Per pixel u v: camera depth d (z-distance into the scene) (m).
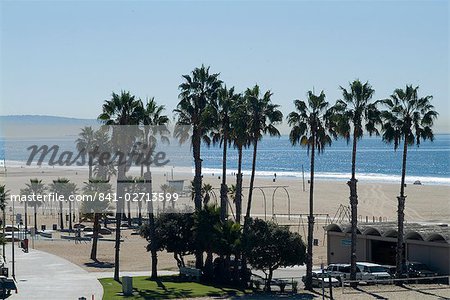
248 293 89.06
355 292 90.31
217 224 96.25
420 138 101.00
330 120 96.81
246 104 99.19
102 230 171.88
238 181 100.50
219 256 102.12
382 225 114.19
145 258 129.75
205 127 100.62
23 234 168.88
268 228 91.62
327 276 92.81
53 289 91.88
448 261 101.56
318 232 163.38
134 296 86.06
